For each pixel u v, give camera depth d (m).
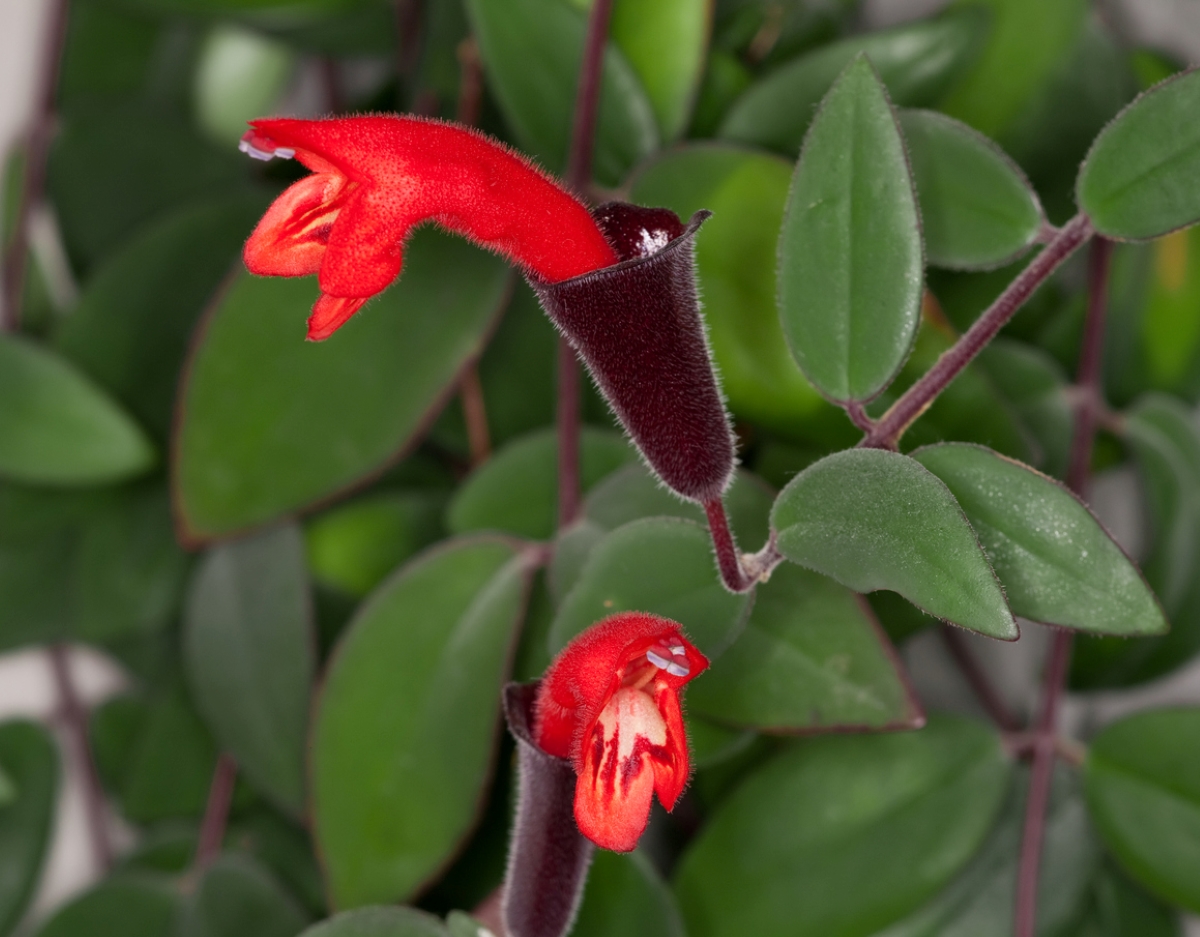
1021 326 0.36
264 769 0.36
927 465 0.29
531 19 0.33
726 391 0.32
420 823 0.33
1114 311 0.35
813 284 0.29
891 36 0.34
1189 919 0.36
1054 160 0.34
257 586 0.36
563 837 0.29
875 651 0.30
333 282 0.26
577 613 0.30
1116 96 0.34
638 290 0.28
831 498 0.28
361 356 0.34
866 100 0.29
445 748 0.33
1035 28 0.34
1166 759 0.33
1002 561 0.29
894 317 0.29
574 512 0.34
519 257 0.28
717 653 0.30
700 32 0.34
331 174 0.27
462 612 0.33
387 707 0.33
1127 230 0.29
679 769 0.27
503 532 0.35
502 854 0.35
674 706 0.27
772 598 0.31
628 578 0.30
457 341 0.34
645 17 0.34
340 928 0.31
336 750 0.33
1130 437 0.35
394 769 0.33
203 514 0.34
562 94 0.34
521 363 0.36
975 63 0.34
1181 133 0.29
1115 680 0.36
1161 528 0.35
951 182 0.30
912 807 0.33
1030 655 0.36
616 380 0.28
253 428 0.34
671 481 0.28
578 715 0.28
